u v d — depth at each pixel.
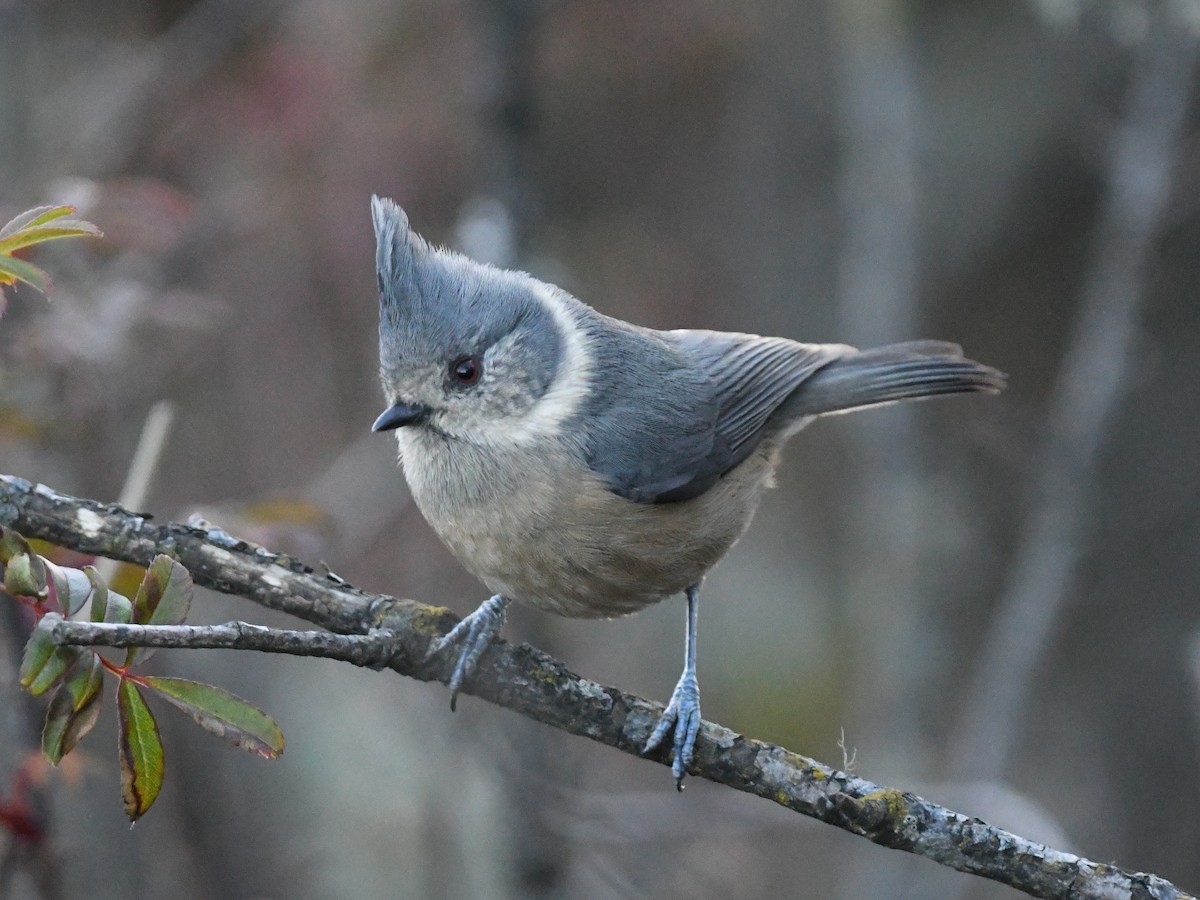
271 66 11.74
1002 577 13.48
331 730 11.62
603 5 13.15
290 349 12.51
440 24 12.58
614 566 7.32
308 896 10.48
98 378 8.11
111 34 12.41
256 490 12.09
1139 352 11.91
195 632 4.72
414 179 12.10
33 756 6.69
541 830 9.98
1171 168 11.22
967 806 9.91
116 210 7.97
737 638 14.05
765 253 14.10
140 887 8.85
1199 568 14.04
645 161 14.04
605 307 13.54
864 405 9.07
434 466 7.21
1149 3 11.23
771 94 14.06
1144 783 13.93
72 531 5.96
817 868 12.66
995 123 13.09
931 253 13.63
